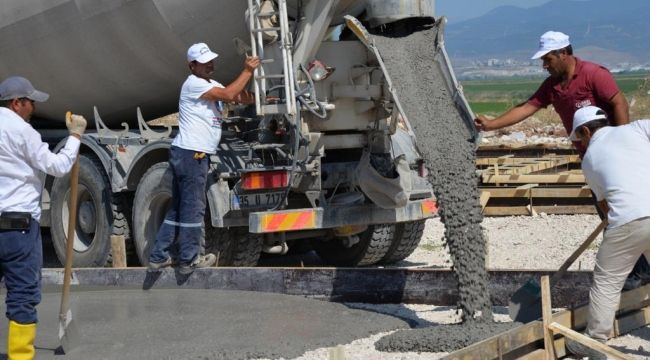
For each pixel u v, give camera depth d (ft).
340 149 30.40
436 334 21.06
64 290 21.57
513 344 18.53
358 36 25.85
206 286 27.94
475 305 22.20
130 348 21.47
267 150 28.94
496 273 25.05
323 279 26.71
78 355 21.07
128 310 25.48
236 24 29.30
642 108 85.66
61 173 19.79
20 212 19.21
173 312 25.09
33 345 20.27
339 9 27.76
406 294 25.88
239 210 28.07
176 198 27.89
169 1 29.68
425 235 40.91
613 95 22.02
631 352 20.30
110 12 30.99
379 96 28.22
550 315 18.95
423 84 25.61
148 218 30.71
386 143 29.14
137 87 33.60
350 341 21.93
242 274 27.58
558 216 42.86
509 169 48.80
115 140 32.53
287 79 26.71
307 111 27.73
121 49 31.91
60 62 33.47
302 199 30.12
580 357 19.76
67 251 21.47
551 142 61.36
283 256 36.19
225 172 28.12
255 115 29.81
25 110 19.76
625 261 19.15
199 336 22.41
